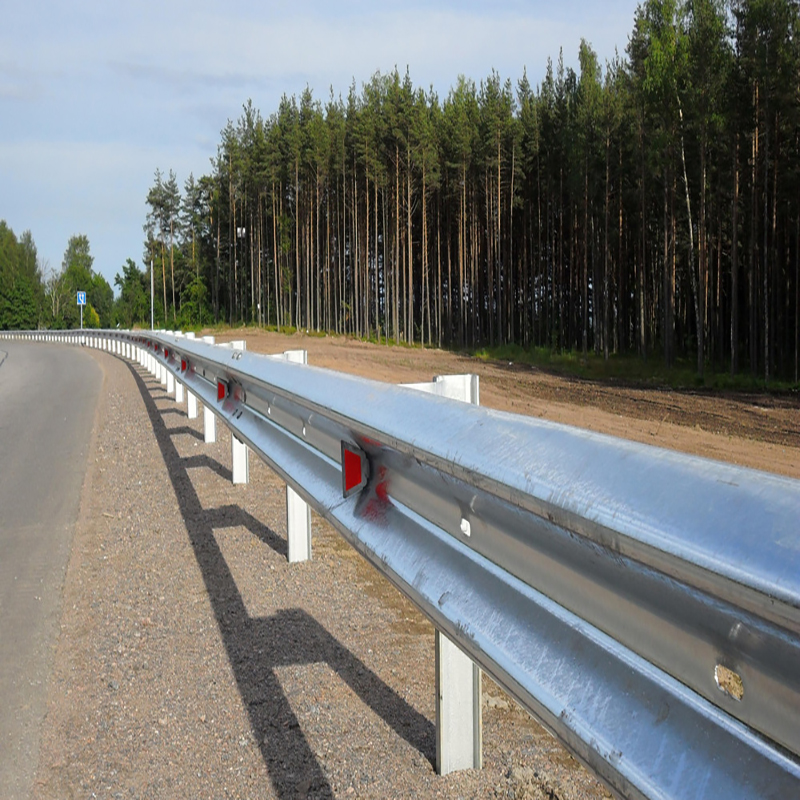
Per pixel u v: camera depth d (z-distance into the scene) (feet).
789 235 147.23
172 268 352.49
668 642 3.59
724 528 2.98
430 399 6.80
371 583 15.35
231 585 15.47
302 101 273.95
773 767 2.88
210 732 10.05
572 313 195.83
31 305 478.18
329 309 242.58
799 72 114.73
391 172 219.61
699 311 110.52
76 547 18.60
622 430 43.96
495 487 4.83
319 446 10.27
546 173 206.18
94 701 11.03
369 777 8.89
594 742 3.85
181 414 40.40
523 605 5.04
